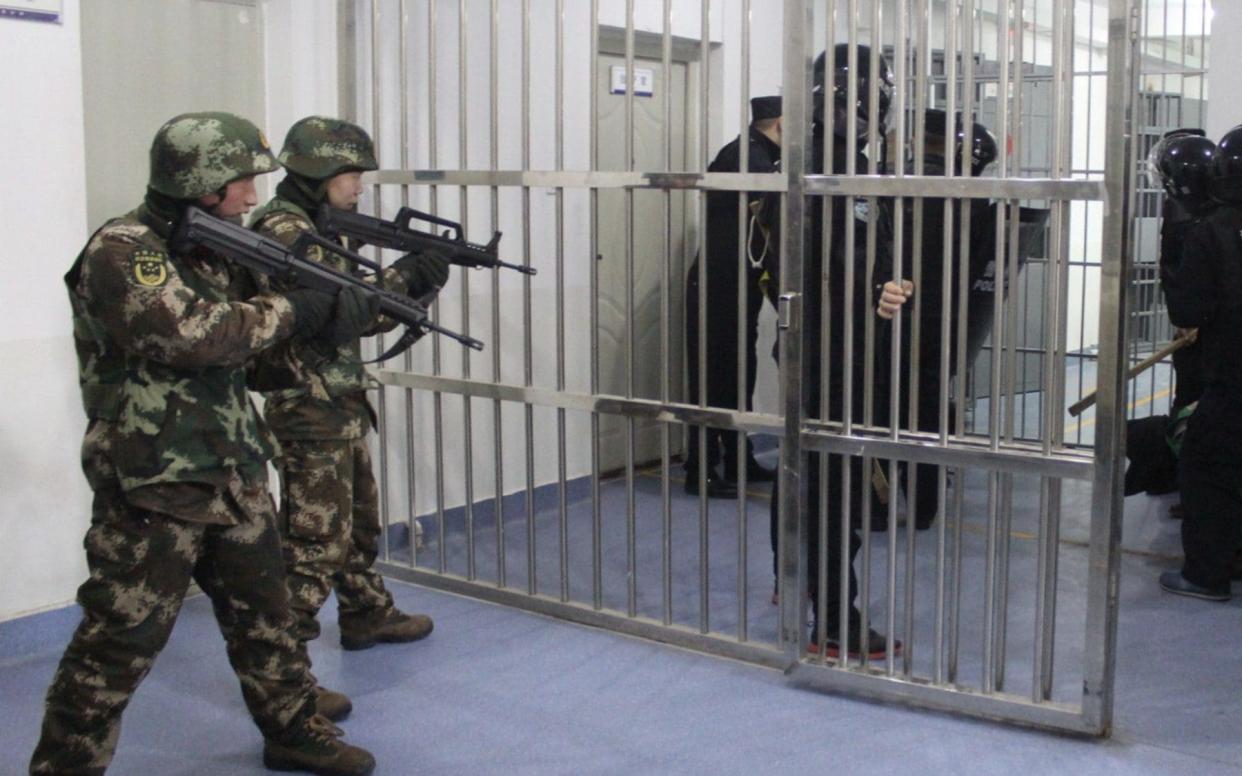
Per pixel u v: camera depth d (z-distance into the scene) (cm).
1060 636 361
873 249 304
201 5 388
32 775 239
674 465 569
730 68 548
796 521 323
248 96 406
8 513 335
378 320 311
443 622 373
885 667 326
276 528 258
